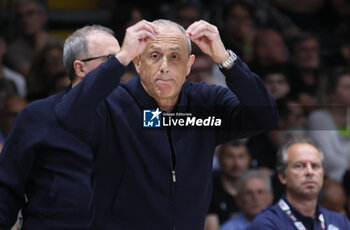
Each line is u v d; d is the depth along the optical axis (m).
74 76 7.35
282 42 17.17
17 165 7.02
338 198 12.90
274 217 9.47
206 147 6.19
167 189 5.98
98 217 5.99
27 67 16.34
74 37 7.34
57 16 18.38
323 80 16.83
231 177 13.04
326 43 19.20
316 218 9.56
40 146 7.04
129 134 5.96
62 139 7.07
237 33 17.84
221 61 5.97
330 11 20.14
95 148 6.03
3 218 6.93
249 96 6.00
